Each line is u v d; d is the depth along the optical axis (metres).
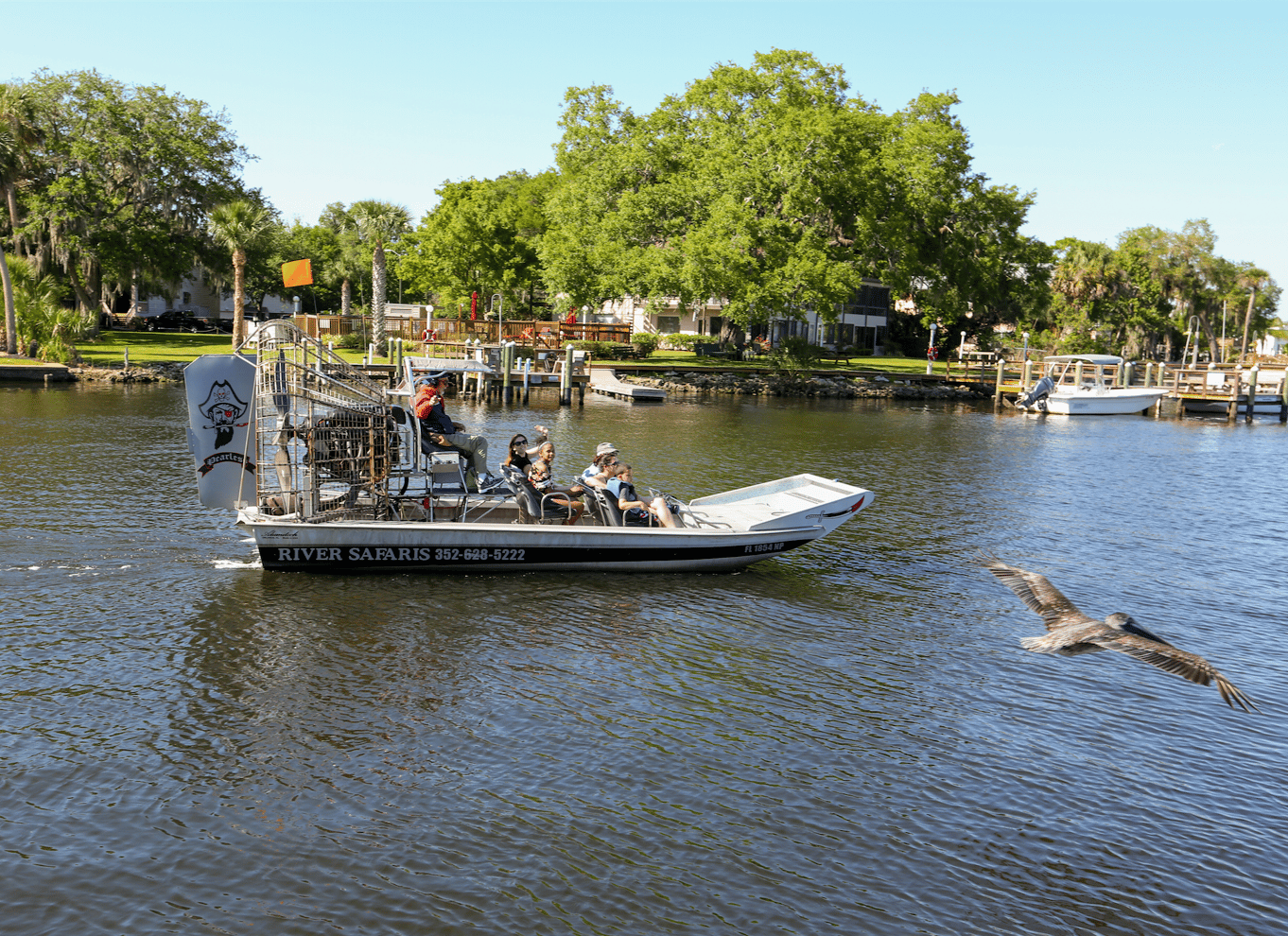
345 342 57.75
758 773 8.74
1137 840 7.93
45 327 47.00
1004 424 45.84
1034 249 70.69
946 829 7.96
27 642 10.94
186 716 9.34
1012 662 11.73
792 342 59.72
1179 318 105.50
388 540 13.48
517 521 14.67
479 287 76.38
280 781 8.23
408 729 9.27
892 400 57.81
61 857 7.04
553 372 52.03
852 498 15.52
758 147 54.94
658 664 11.22
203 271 88.81
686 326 74.88
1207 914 7.00
